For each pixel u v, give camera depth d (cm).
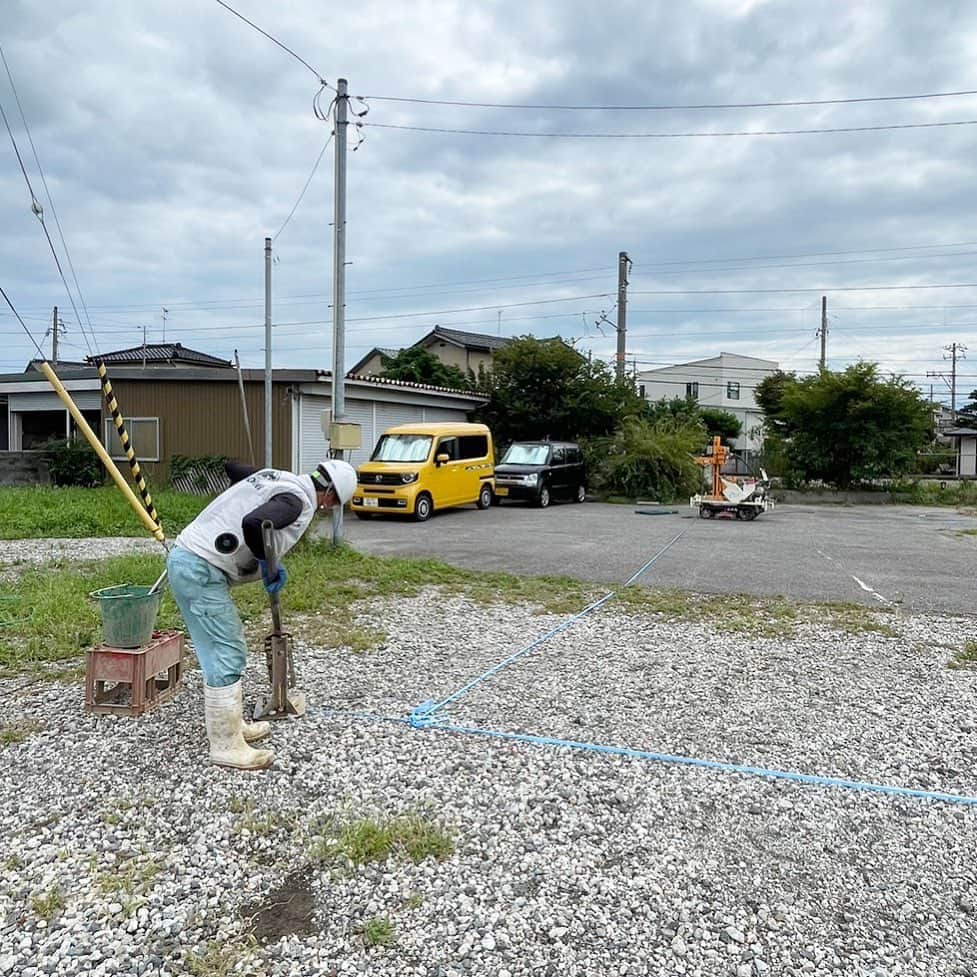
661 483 1914
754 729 392
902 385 2189
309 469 1566
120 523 1114
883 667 501
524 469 1756
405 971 211
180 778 323
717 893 250
